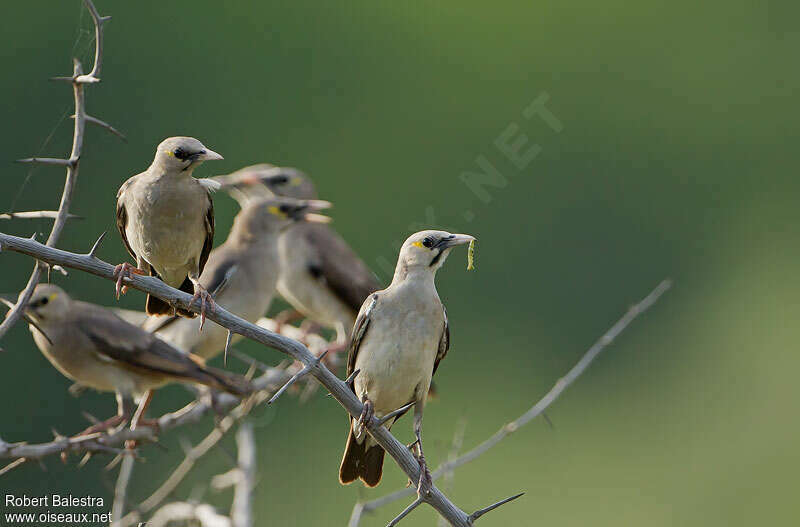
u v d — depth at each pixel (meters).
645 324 19.41
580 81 21.31
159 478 13.76
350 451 7.11
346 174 20.45
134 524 7.66
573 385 18.39
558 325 18.89
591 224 20.23
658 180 20.84
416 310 7.16
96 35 6.06
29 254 5.82
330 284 11.80
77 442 6.71
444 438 17.36
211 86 19.47
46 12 17.48
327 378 5.92
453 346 18.50
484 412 18.05
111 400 14.49
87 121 6.13
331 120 20.39
